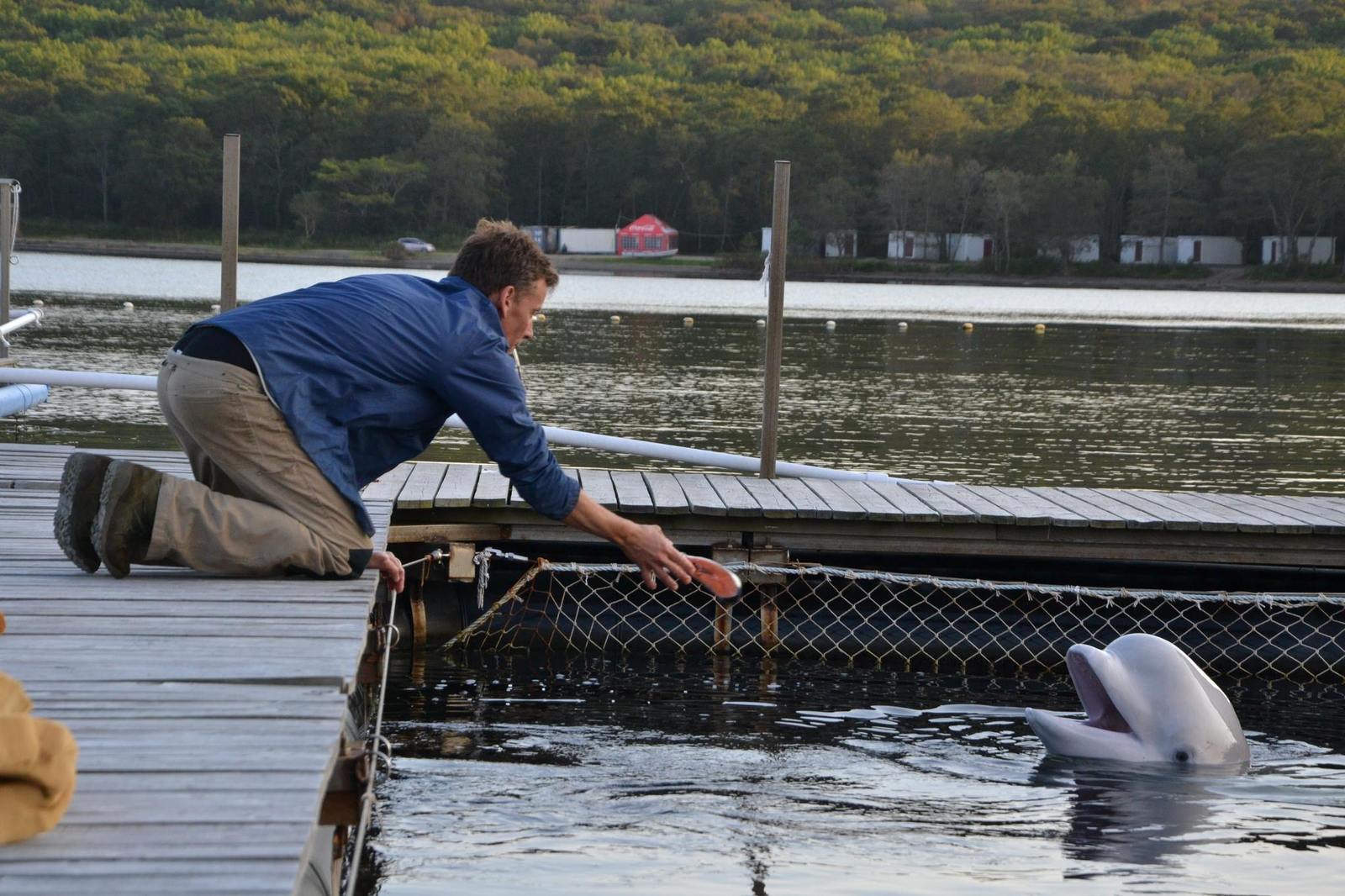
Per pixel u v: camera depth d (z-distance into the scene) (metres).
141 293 53.62
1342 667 7.86
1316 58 168.25
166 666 3.79
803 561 8.59
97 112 115.50
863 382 26.00
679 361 29.59
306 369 4.61
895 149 134.12
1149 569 8.74
